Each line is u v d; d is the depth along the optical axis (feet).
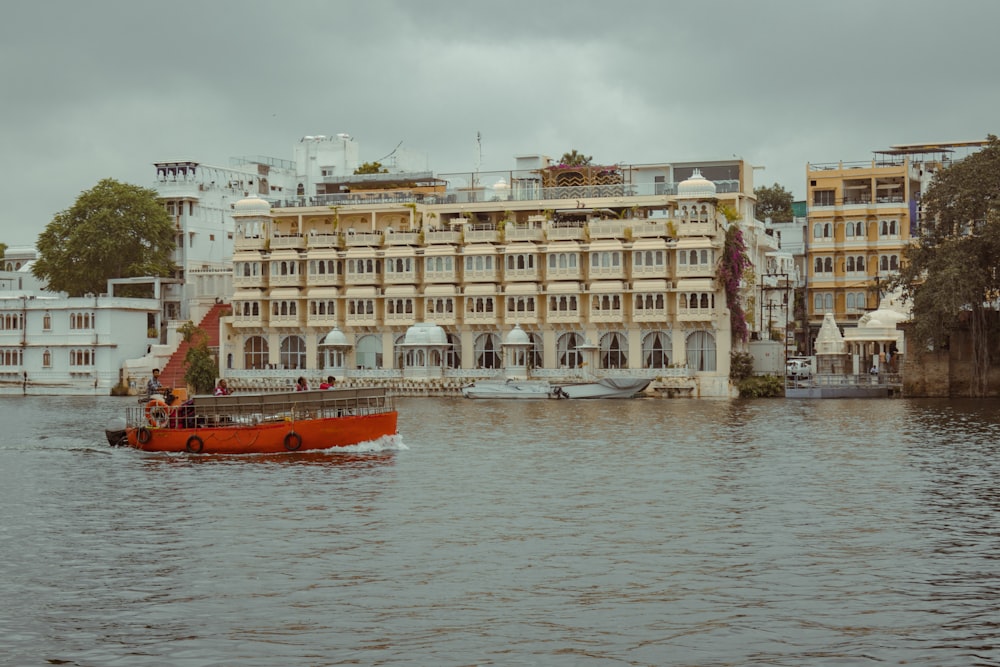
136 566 109.19
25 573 106.83
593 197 414.82
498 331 407.85
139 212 467.93
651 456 191.21
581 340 399.85
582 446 208.85
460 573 105.29
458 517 132.46
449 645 85.46
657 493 149.18
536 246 398.83
